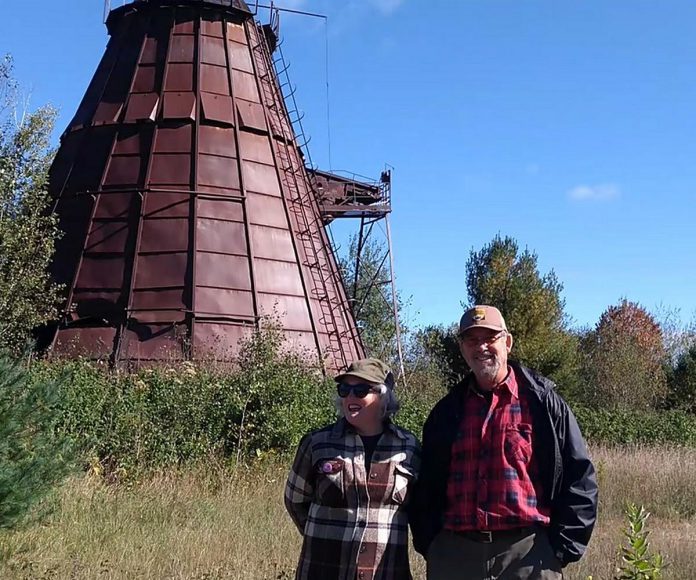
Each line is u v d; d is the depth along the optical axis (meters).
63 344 23.61
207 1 27.62
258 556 10.31
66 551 10.26
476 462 5.46
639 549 6.76
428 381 30.86
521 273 49.91
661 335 74.44
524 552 5.32
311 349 24.92
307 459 5.76
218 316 23.86
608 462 19.41
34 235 23.27
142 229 24.66
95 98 27.34
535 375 5.61
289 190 27.19
